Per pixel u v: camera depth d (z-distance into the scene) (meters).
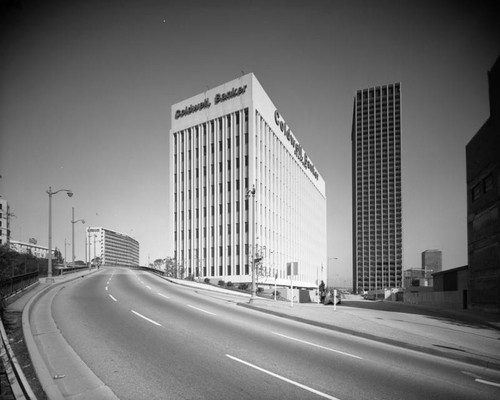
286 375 9.22
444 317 25.64
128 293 27.58
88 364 9.63
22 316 15.73
